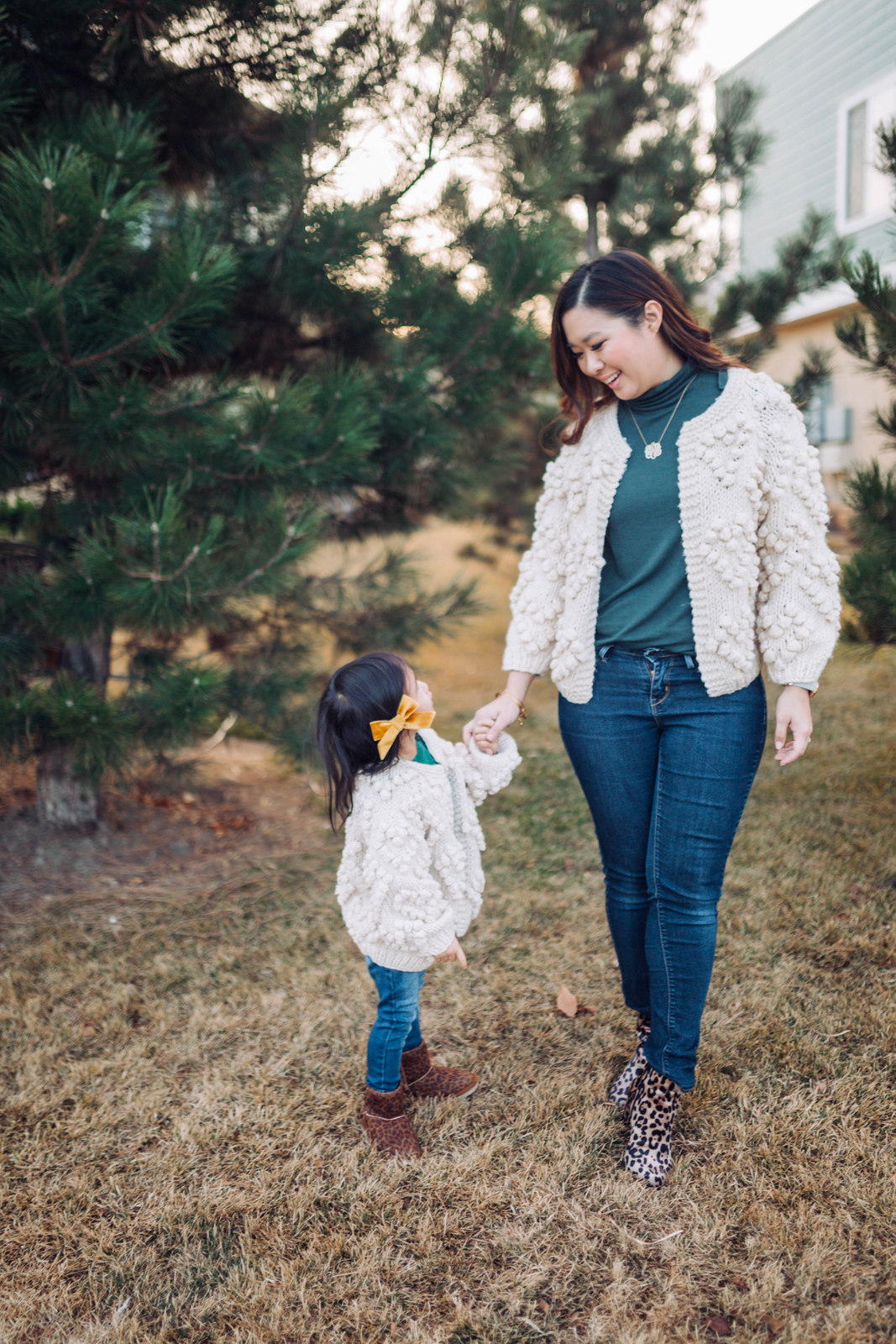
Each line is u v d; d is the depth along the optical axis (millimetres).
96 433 2811
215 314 3348
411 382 3637
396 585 4160
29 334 2521
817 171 7633
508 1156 1907
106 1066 2297
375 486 4004
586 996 2533
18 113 2932
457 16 3057
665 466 1776
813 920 2854
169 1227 1759
